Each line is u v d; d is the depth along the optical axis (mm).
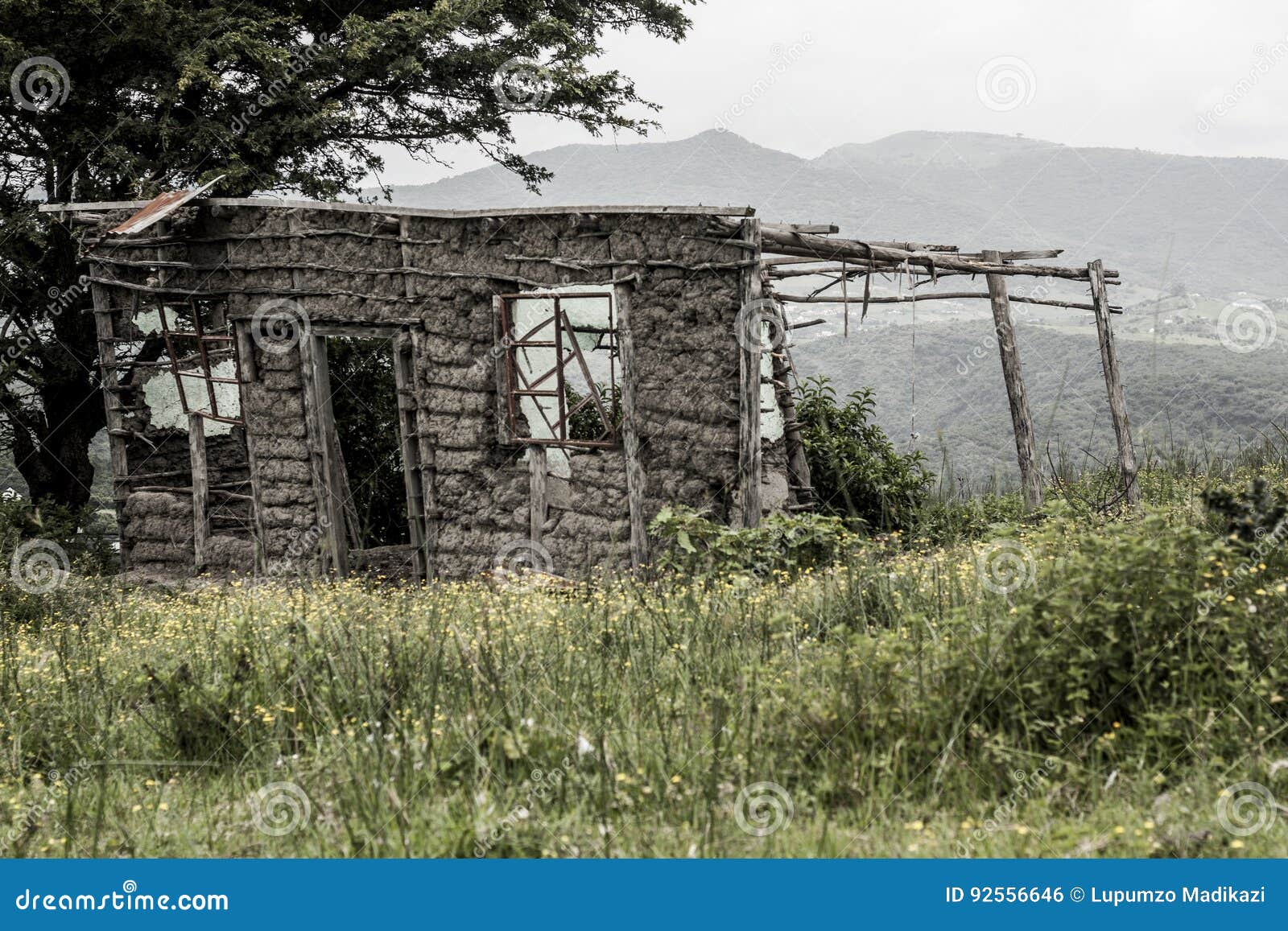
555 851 4688
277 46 21406
